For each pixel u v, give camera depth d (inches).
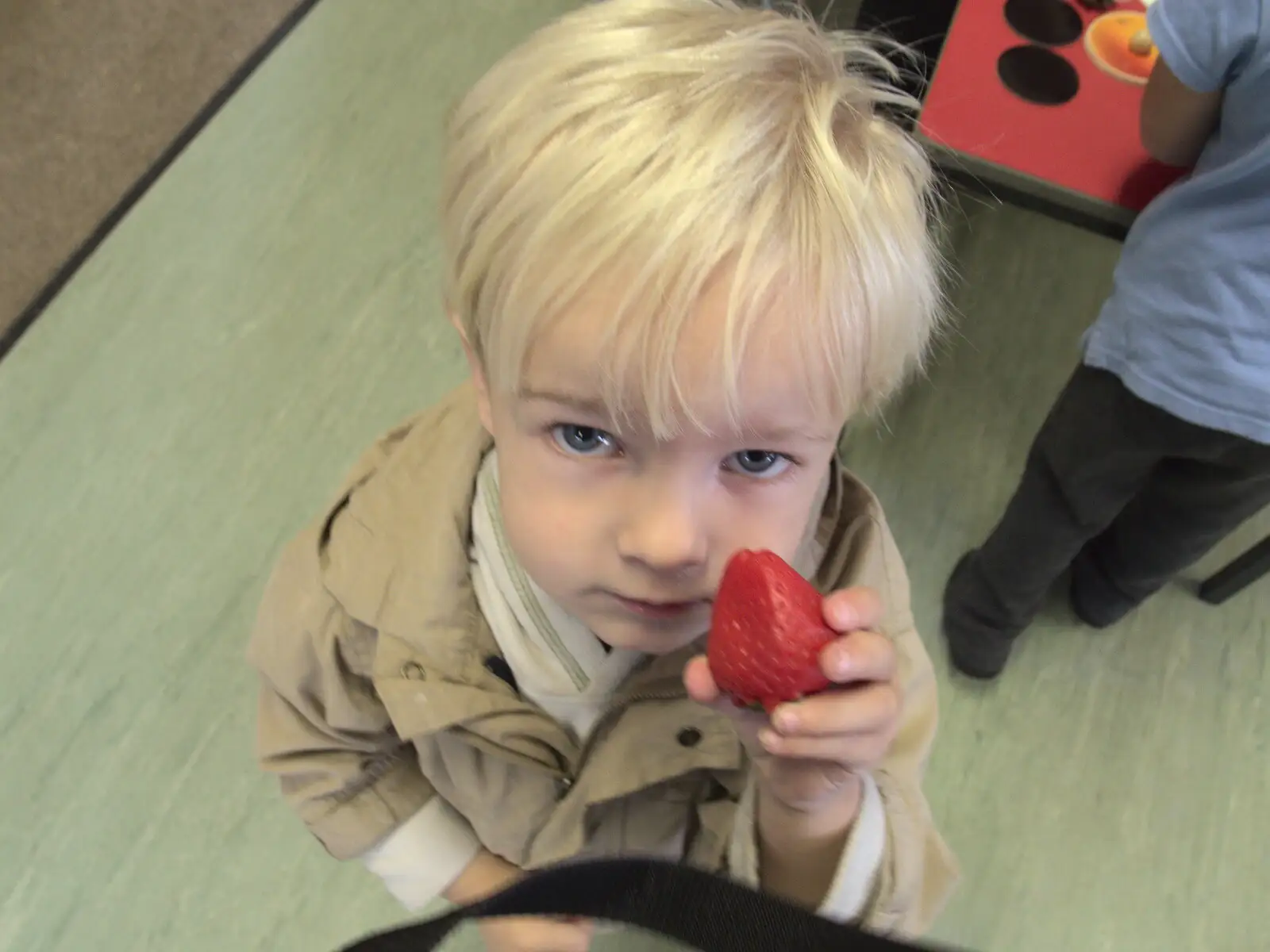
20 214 60.2
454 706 25.1
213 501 53.6
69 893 45.1
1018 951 46.8
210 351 57.5
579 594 20.6
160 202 61.6
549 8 71.3
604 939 44.4
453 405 27.9
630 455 18.4
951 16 49.6
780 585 17.1
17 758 47.4
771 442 18.0
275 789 47.4
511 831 28.7
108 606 50.8
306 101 65.7
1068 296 61.9
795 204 17.3
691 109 17.7
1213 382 34.9
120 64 65.7
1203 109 35.2
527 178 17.6
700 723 24.9
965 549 55.3
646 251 16.5
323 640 26.8
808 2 55.3
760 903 14.1
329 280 60.0
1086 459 41.0
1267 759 51.6
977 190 43.9
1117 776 50.9
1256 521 56.7
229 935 44.7
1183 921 47.7
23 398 55.6
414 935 14.6
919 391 58.7
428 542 25.4
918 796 25.3
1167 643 54.1
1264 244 33.2
